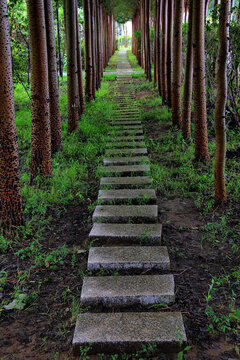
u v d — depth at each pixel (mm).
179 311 2867
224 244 3965
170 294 2955
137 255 3607
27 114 11781
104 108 12922
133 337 2506
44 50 5633
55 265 3658
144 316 2746
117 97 15406
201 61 6371
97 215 4547
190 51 7805
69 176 6340
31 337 2666
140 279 3232
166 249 3752
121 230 4168
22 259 3799
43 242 4207
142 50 26641
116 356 2414
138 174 6359
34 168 6008
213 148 7504
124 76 22391
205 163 6734
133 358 2420
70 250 3998
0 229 4266
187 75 8016
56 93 7547
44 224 4660
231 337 2555
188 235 4238
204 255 3762
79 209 5188
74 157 7730
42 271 3578
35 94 5707
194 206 5105
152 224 4340
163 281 3182
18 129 9828
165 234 4277
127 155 7461
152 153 7832
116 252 3688
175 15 8984
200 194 5418
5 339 2646
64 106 13078
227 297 3018
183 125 8430
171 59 11648
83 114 11875
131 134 9328
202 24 6320
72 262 3652
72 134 9289
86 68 13938
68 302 3076
